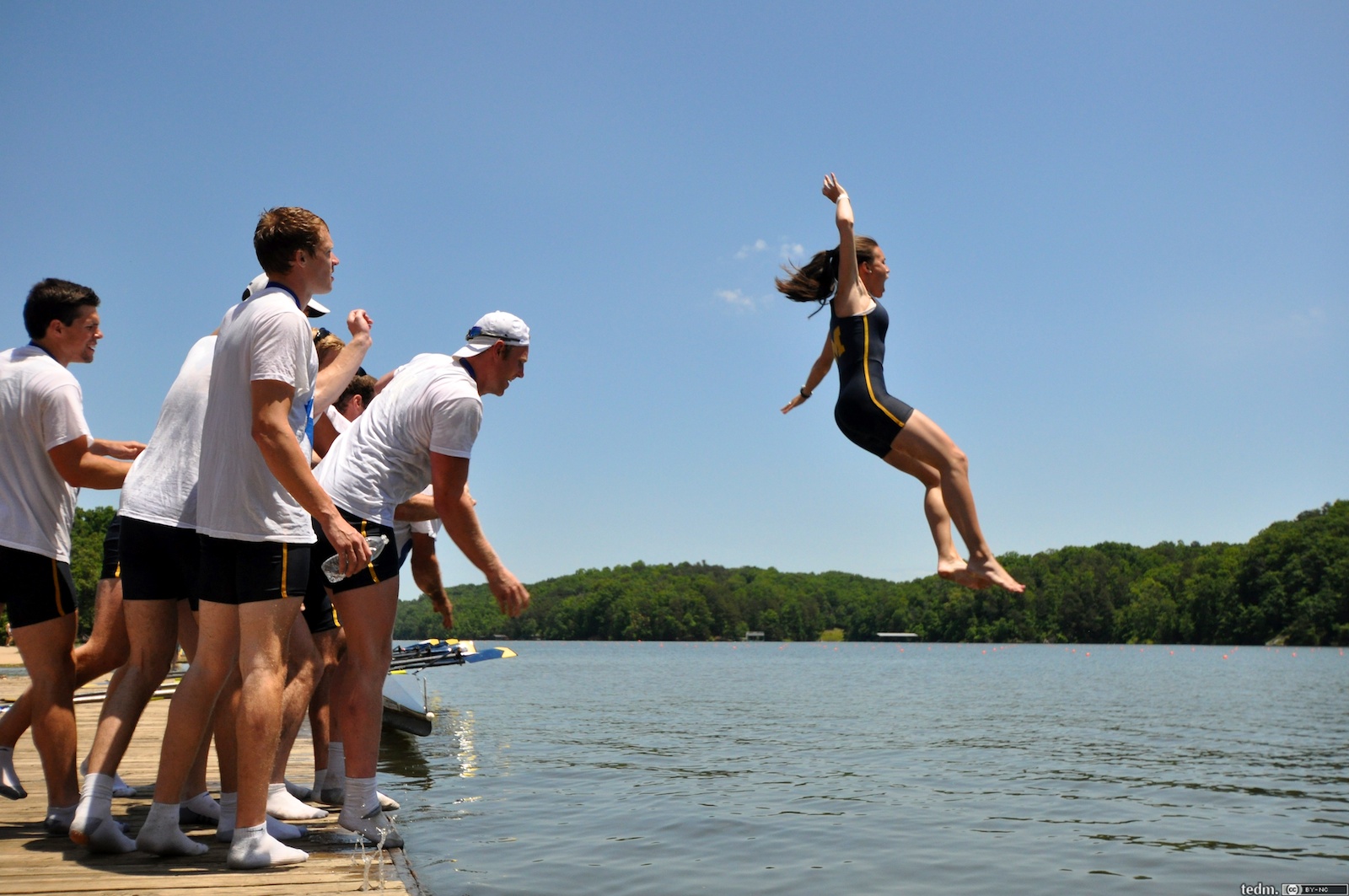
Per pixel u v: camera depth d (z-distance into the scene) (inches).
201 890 129.6
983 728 638.5
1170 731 628.1
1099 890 211.3
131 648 159.8
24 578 161.9
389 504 170.1
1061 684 1391.5
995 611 5255.9
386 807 261.6
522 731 562.3
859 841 255.3
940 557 148.3
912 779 383.6
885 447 154.7
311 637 196.7
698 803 309.3
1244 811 321.1
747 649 5118.1
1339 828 291.9
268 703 143.9
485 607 6840.6
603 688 1221.7
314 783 220.4
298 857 148.4
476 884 190.2
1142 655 3348.9
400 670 506.9
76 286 171.2
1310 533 4015.8
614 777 364.8
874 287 165.5
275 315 140.9
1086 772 413.4
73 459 161.6
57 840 161.0
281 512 144.4
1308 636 3814.0
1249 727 665.0
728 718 707.4
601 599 6683.1
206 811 189.6
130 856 150.4
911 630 5920.3
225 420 143.3
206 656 147.6
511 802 298.8
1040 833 274.8
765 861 228.7
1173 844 264.1
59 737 165.9
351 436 174.1
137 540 158.1
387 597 170.7
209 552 145.2
